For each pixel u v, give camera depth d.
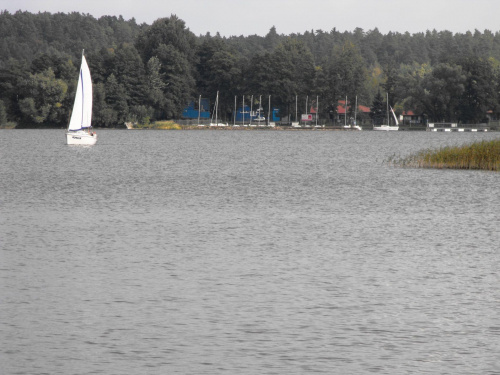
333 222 61.19
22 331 31.39
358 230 56.97
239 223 60.38
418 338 30.81
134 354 28.97
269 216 64.69
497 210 69.19
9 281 39.50
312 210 69.06
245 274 41.28
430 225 59.72
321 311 34.28
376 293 37.38
